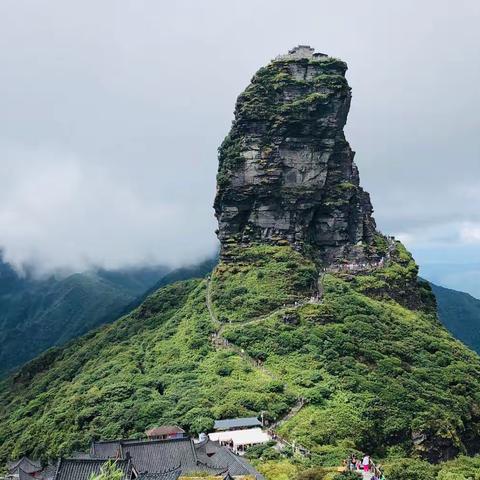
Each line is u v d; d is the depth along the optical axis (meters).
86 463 122.38
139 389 189.00
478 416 197.38
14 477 171.88
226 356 199.62
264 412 163.75
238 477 123.69
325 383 178.38
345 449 147.38
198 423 158.38
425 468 152.00
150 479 115.56
